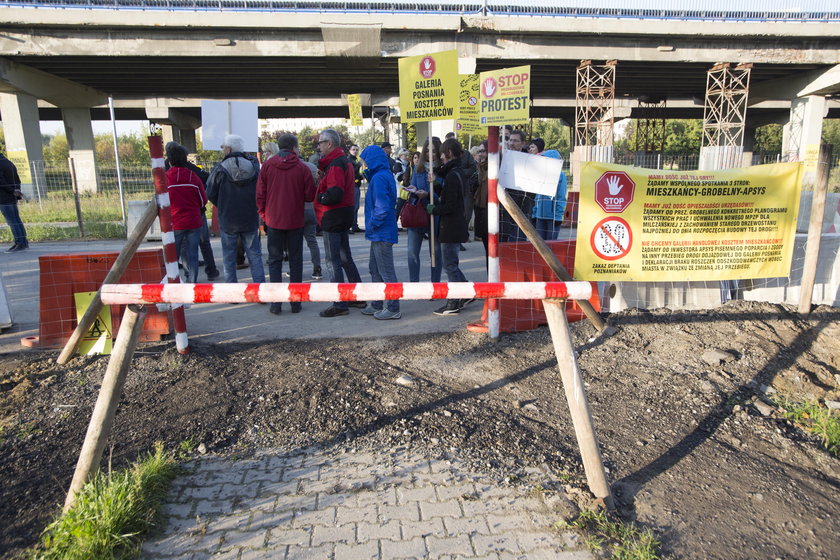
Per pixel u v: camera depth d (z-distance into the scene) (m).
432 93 5.85
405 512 3.11
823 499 3.44
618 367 5.00
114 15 23.81
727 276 5.66
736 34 27.23
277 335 5.72
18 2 23.33
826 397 4.64
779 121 47.38
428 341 5.55
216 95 38.91
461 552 2.81
